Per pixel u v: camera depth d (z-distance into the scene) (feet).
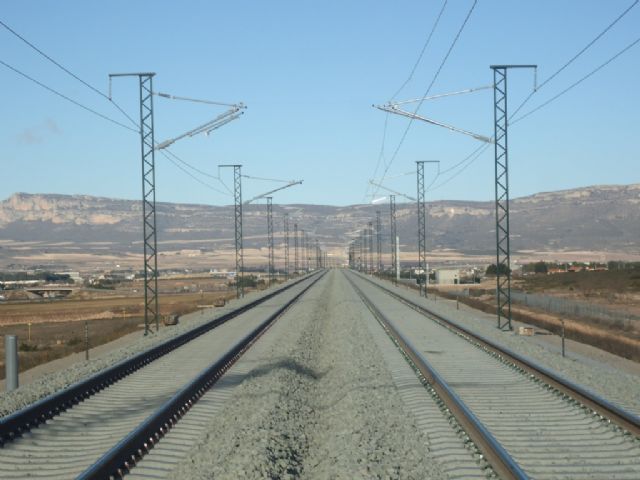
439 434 48.37
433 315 161.89
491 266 503.20
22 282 626.64
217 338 123.95
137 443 45.39
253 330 126.21
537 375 71.51
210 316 175.73
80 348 128.16
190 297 353.92
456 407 54.49
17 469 42.73
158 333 138.92
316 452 46.85
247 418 54.75
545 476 38.29
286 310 191.93
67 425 55.21
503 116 134.92
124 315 237.25
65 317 244.01
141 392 70.90
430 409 57.16
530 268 507.71
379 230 530.27
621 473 38.75
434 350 100.07
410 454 43.29
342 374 78.02
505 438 47.39
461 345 105.91
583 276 338.95
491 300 254.06
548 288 318.65
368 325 140.15
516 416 54.65
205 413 58.90
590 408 54.85
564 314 189.37
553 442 46.14
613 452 43.37
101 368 86.74
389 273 494.59
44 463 44.16
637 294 261.24
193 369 85.92
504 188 136.87
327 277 537.65
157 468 42.09
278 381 70.79
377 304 210.38
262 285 411.95
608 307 219.00
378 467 39.81
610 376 75.82
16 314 264.52
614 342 116.88
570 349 111.24
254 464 40.57
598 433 48.70
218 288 447.83
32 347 145.89
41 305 328.49
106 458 39.75
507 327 142.72
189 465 41.98
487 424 51.85
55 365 102.89
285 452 44.98
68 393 62.85
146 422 48.88
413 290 317.22
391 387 66.85
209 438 49.19
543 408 57.77
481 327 138.10
